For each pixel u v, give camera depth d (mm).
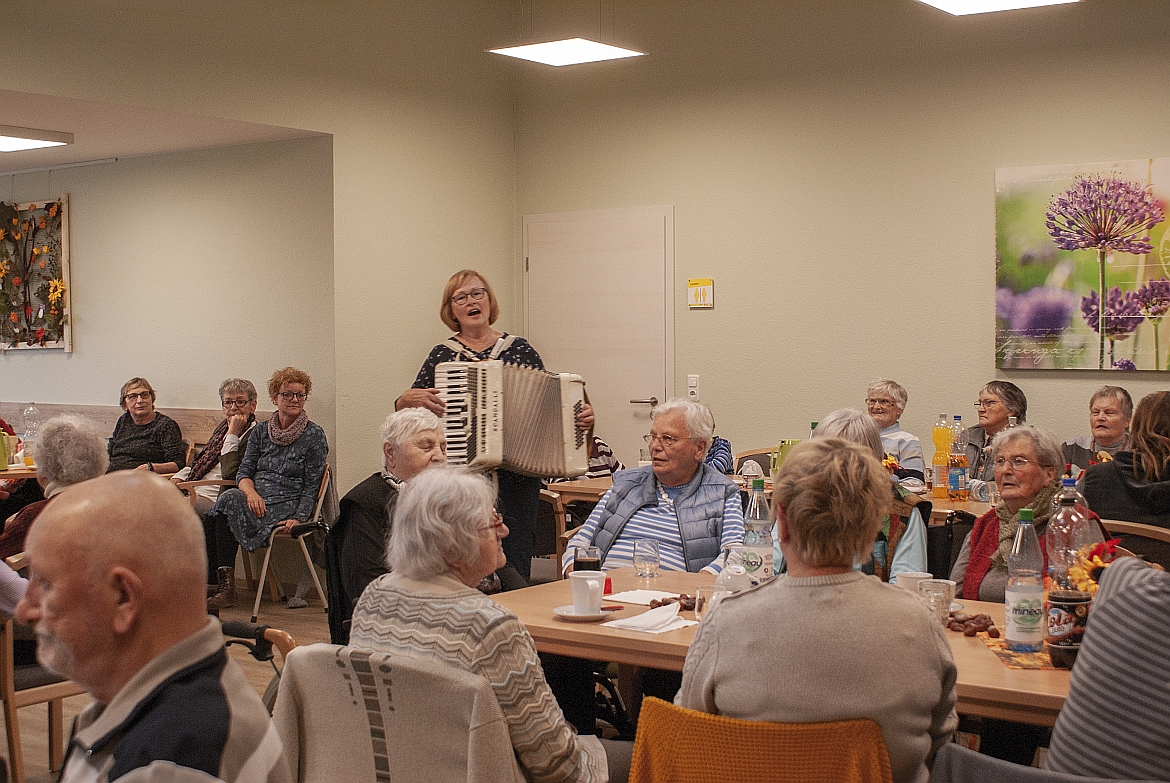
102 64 5699
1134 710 1786
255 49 6348
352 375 6883
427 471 2287
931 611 2029
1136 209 6062
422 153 7352
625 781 2527
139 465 7301
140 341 7762
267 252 7059
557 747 2113
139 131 6586
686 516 3871
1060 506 2861
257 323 7125
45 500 3832
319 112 6688
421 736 1969
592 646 2734
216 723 1263
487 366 4418
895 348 6785
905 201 6730
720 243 7340
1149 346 6066
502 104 8000
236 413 6820
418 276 7328
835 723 1831
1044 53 6312
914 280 6719
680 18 7422
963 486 5297
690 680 2078
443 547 2191
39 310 8297
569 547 3957
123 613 1276
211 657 1328
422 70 7340
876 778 1817
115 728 1263
